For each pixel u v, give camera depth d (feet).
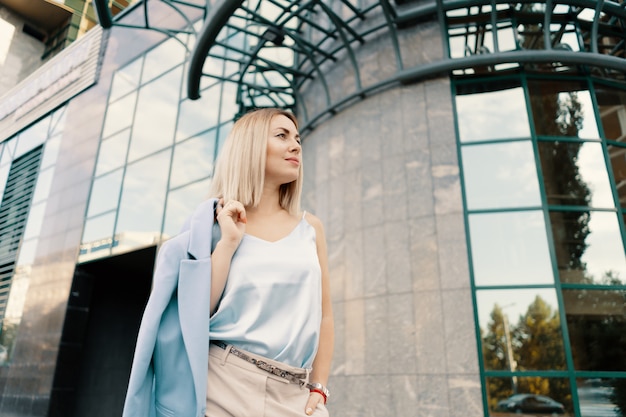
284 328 3.83
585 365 21.33
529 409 20.71
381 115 28.27
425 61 27.91
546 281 22.75
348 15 32.14
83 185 49.21
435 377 21.99
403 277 24.39
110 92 52.47
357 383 23.84
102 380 45.37
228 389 3.54
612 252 23.52
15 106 68.28
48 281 47.34
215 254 3.83
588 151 25.41
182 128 42.06
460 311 22.71
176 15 48.91
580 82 26.76
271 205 4.68
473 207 24.62
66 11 71.87
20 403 42.93
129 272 47.83
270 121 4.68
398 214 25.72
